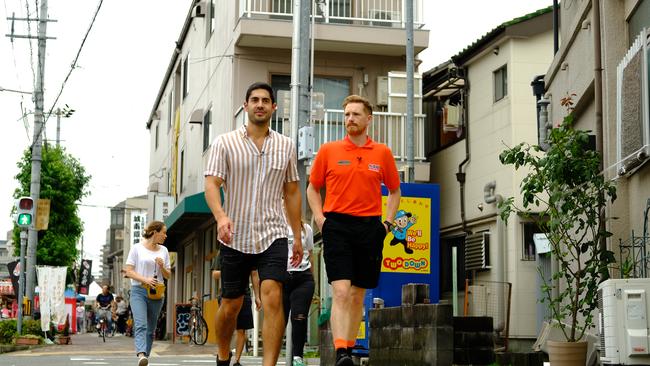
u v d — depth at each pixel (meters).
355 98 6.95
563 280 12.88
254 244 6.37
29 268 23.31
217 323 6.78
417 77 20.14
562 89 12.68
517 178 17.66
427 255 12.89
